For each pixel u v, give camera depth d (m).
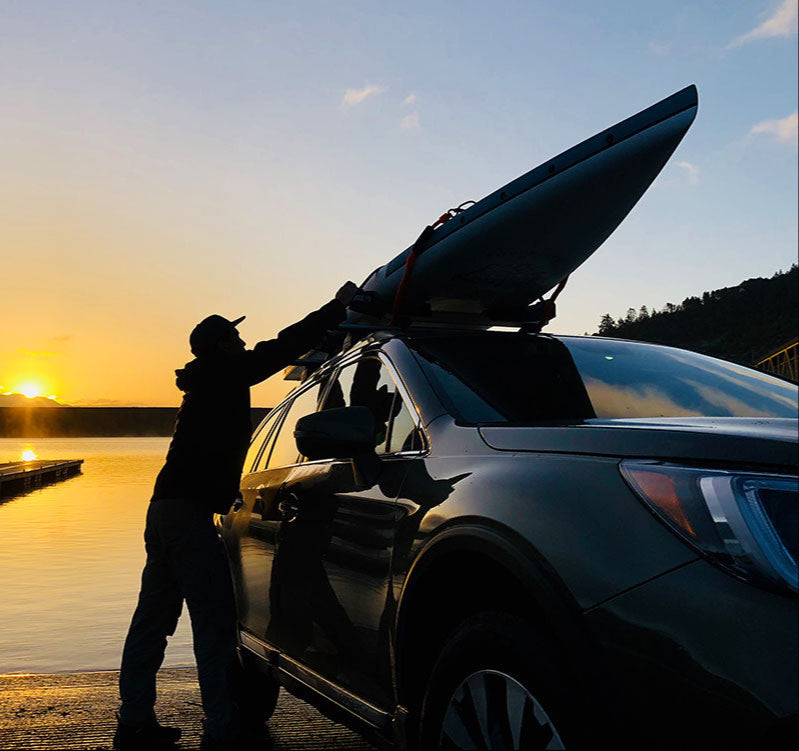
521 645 1.75
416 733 2.17
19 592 9.20
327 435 2.47
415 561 2.15
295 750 3.62
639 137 3.31
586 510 1.73
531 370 2.69
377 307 3.71
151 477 41.50
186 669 5.30
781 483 1.51
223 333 3.63
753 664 1.36
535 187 3.29
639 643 1.52
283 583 3.15
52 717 4.02
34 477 36.12
